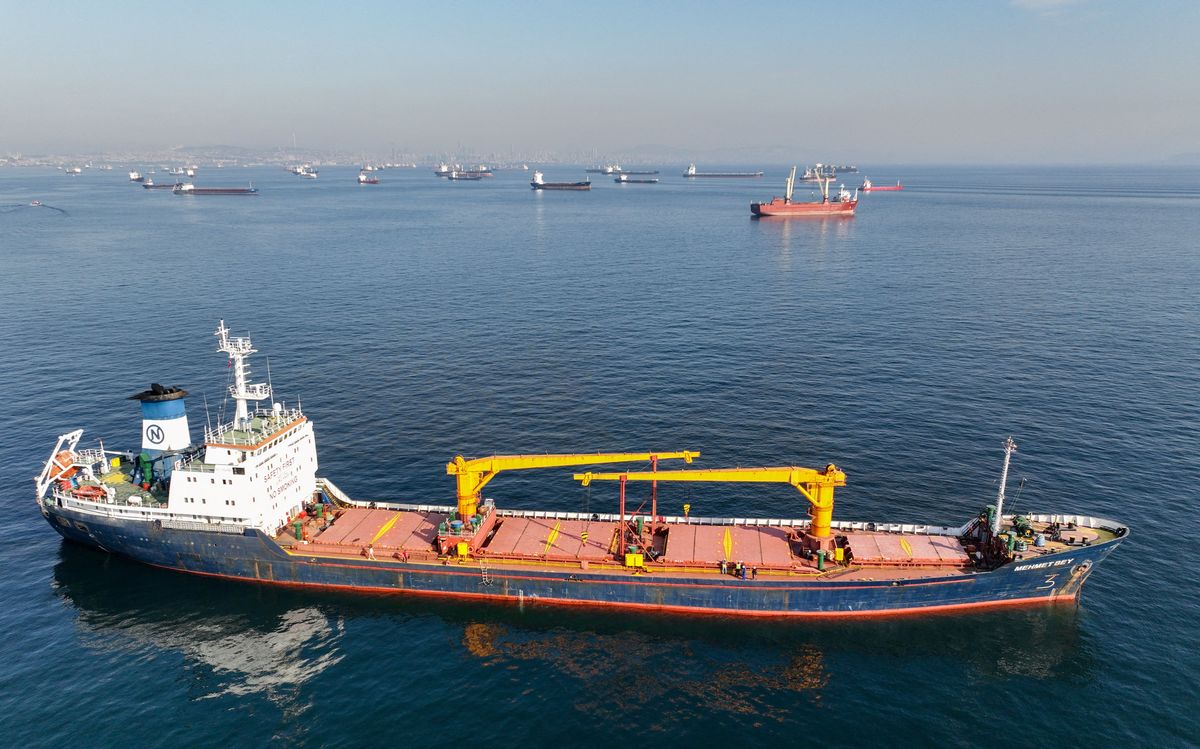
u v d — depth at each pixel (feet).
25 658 163.32
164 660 164.35
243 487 191.72
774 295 515.91
